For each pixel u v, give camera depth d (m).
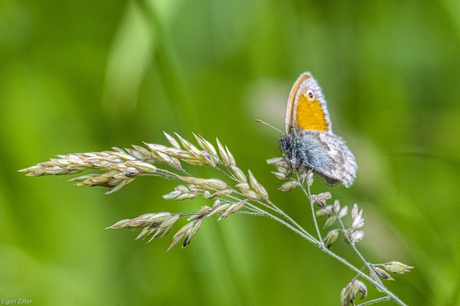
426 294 0.54
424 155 0.56
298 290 0.55
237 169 0.49
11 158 0.56
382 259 0.55
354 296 0.49
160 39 0.53
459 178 0.56
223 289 0.55
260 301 0.55
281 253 0.55
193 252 0.55
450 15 0.55
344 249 0.55
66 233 0.56
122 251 0.56
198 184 0.49
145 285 0.56
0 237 0.56
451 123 0.56
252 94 0.56
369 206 0.55
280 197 0.56
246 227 0.55
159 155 0.49
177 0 0.53
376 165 0.55
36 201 0.56
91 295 0.55
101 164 0.49
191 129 0.53
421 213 0.56
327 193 0.50
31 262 0.56
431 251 0.54
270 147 0.56
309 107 0.53
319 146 0.52
